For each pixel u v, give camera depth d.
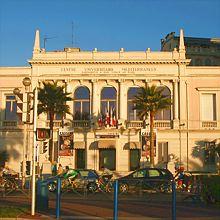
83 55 54.78
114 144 53.62
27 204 22.34
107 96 55.06
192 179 31.61
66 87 54.78
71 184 30.61
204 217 18.30
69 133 54.19
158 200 26.25
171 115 54.12
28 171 27.91
